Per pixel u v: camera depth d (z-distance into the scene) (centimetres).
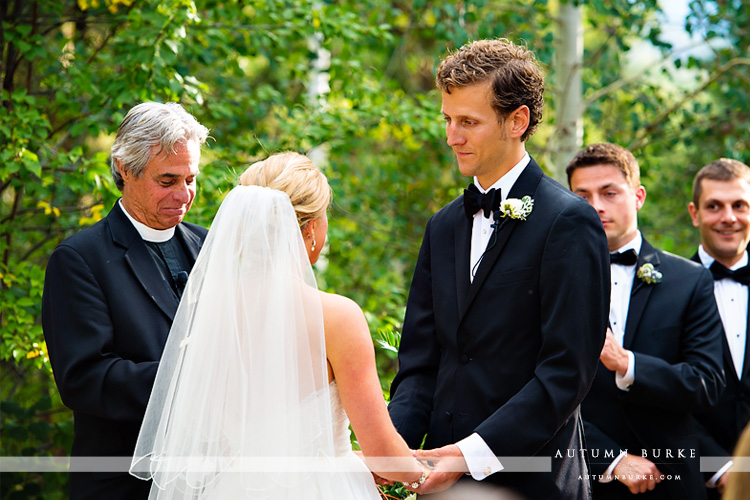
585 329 357
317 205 359
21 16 755
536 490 366
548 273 362
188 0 691
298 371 335
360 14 1046
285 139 895
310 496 336
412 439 391
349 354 338
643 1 1014
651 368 456
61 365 388
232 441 340
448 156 1066
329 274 1007
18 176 714
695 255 582
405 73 1294
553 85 1005
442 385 391
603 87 1102
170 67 709
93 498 393
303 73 994
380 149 1231
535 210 376
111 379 381
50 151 696
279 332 333
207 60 813
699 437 500
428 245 425
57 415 849
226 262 342
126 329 396
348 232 1027
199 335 343
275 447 331
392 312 888
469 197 394
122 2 770
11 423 714
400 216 1116
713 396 464
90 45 868
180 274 422
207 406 339
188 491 346
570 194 376
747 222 552
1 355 647
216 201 714
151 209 411
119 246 410
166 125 400
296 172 359
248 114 948
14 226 747
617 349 460
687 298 486
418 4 955
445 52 1006
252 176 364
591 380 362
